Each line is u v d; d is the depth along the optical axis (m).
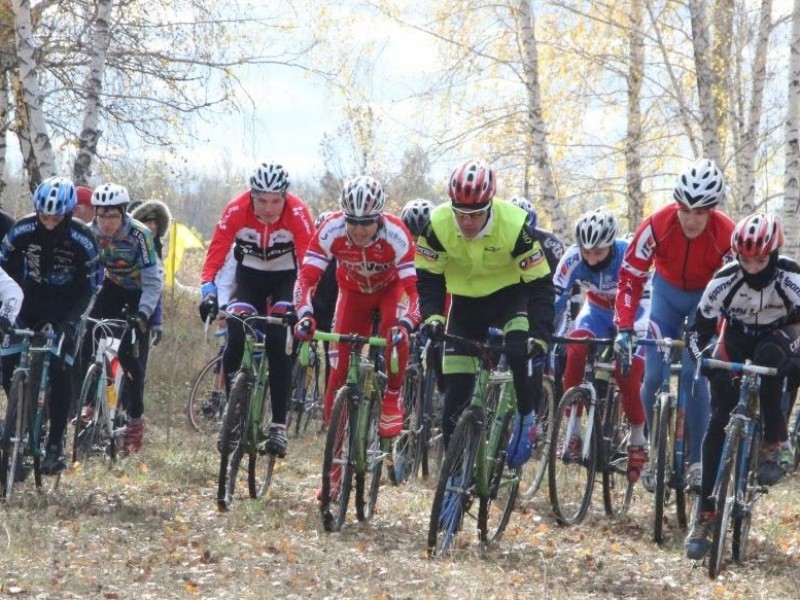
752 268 9.17
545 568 9.42
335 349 11.23
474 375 9.95
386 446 11.18
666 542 10.95
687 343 9.80
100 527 10.09
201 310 11.07
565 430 11.38
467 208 9.26
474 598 8.39
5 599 7.82
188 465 13.37
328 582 8.61
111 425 13.19
